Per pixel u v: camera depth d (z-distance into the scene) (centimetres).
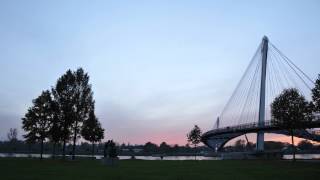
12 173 3391
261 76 10744
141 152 19225
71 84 6944
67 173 3478
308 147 15712
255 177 3356
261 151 9675
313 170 4362
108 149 5369
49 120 6831
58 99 6862
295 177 3438
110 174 3444
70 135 6944
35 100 6831
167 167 4750
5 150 15412
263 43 10994
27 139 6819
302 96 6650
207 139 14175
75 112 6912
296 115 6488
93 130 8088
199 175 3456
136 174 3491
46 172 3559
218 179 3073
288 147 15838
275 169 4516
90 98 7156
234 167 4869
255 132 10781
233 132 11544
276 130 9831
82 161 6406
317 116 7562
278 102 6688
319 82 5556
